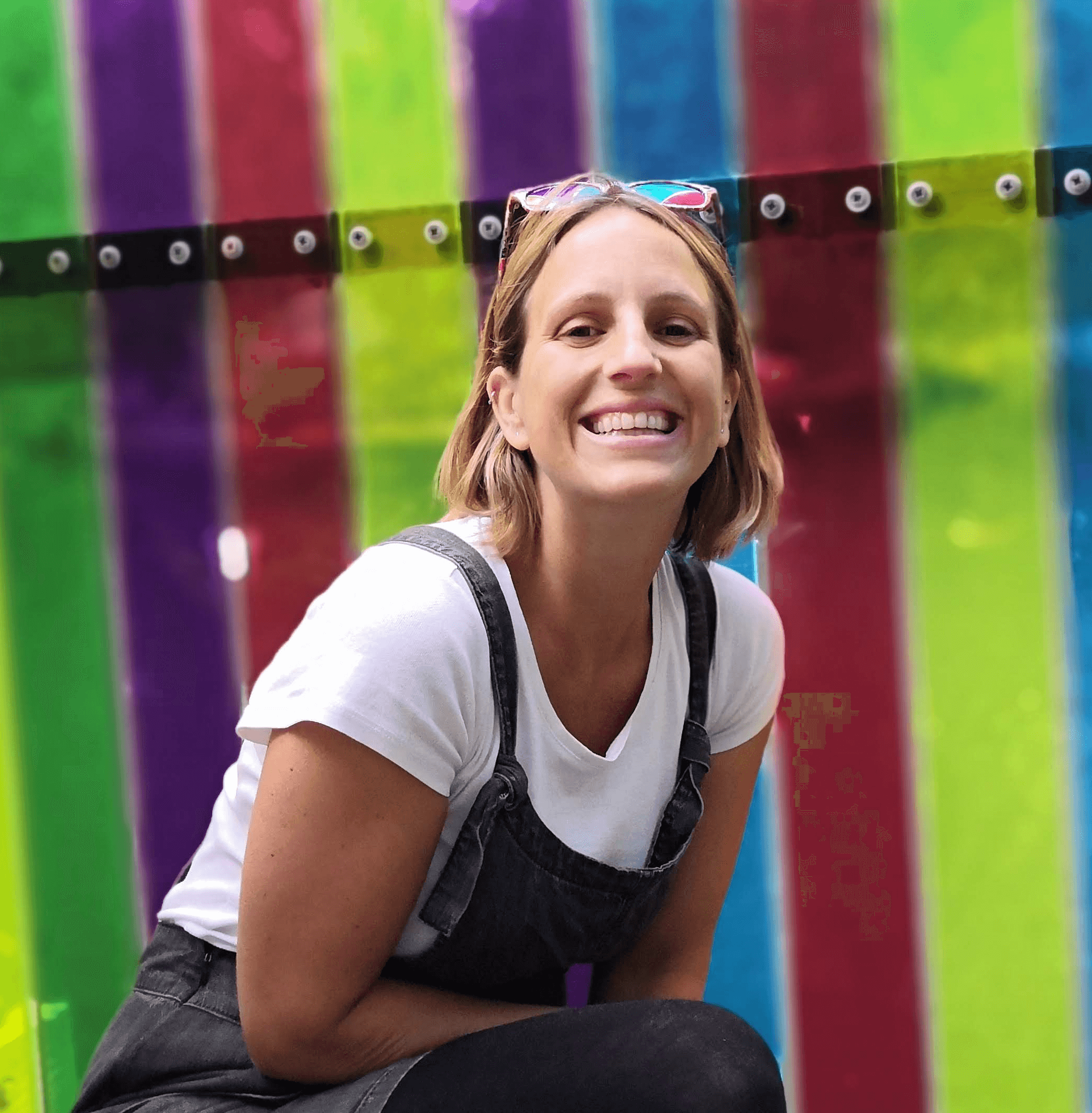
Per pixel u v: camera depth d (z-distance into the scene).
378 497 1.53
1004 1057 1.43
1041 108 1.37
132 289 1.57
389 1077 0.85
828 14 1.42
